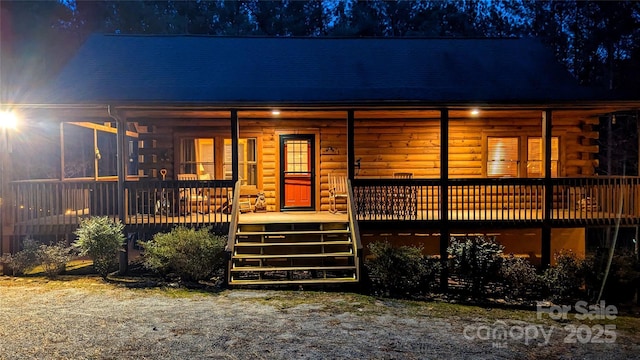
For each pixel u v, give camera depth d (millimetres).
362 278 9406
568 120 13391
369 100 10383
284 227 10523
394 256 9297
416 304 8539
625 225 10812
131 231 10484
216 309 7645
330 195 12781
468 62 13805
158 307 7672
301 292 9000
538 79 13039
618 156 24766
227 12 27062
